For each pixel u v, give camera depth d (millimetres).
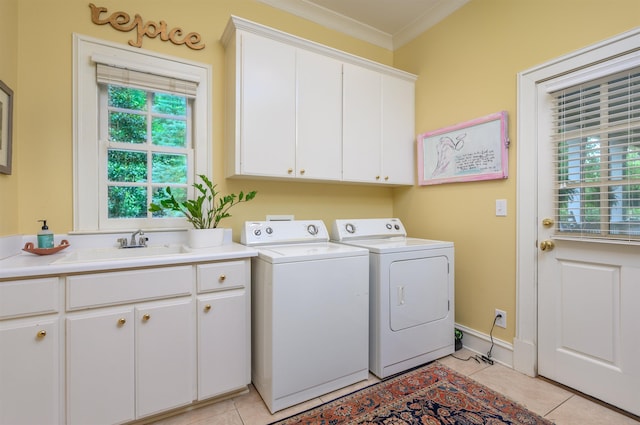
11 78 1509
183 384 1469
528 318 1872
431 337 2041
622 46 1492
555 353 1765
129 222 1878
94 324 1286
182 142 2039
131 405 1358
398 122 2543
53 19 1657
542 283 1818
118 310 1336
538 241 1836
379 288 1828
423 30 2592
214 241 1819
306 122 2080
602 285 1587
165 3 1933
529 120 1868
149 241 1869
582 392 1654
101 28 1764
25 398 1182
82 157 1731
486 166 2084
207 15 2062
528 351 1860
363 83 2344
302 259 1593
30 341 1187
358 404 1583
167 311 1430
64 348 1248
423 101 2588
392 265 1870
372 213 2783
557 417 1469
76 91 1709
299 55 2055
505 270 2000
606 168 1567
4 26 1442
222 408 1557
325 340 1667
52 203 1661
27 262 1293
